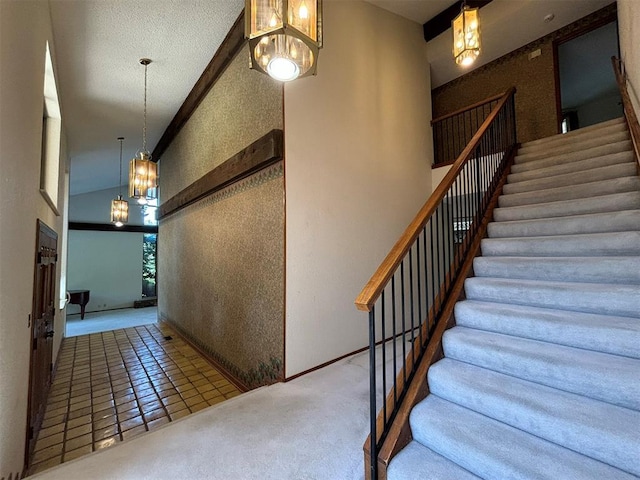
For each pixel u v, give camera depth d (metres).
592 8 4.07
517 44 4.78
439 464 1.48
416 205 4.30
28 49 1.83
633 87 2.67
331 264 3.20
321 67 3.23
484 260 2.54
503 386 1.64
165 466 1.72
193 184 4.67
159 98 4.86
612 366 1.47
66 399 3.01
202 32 3.45
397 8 4.20
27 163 1.85
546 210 2.82
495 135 3.83
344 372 2.89
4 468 1.50
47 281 2.82
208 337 4.25
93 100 4.69
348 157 3.45
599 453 1.26
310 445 1.86
